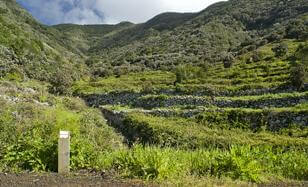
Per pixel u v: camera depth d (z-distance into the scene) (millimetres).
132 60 139625
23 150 12609
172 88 56438
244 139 29016
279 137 30422
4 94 31641
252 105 42969
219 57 102125
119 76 101188
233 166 12109
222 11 196125
